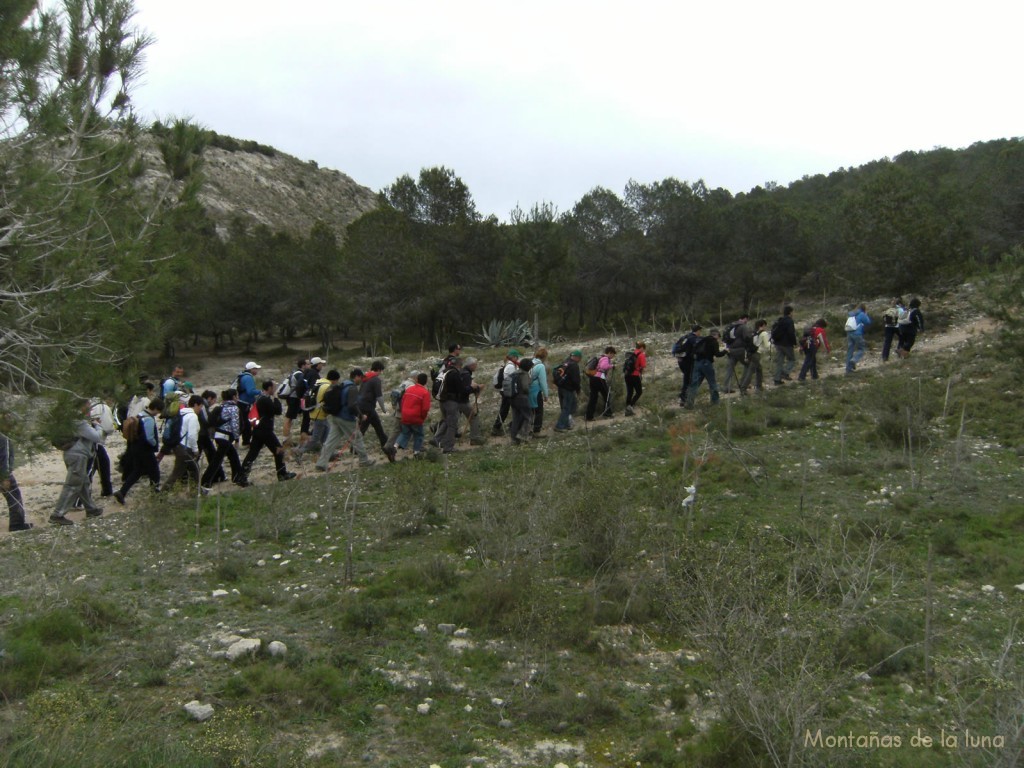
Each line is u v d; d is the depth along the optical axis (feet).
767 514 29.50
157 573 26.43
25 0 21.13
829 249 138.51
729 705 15.46
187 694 17.58
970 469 34.30
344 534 30.76
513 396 46.26
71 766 13.34
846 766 14.49
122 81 24.98
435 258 144.56
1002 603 22.12
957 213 92.99
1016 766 13.53
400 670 19.10
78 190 22.16
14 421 20.21
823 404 49.44
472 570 25.79
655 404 51.83
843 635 18.65
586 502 26.20
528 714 17.24
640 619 22.15
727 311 150.00
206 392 49.80
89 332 21.80
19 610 21.90
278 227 326.24
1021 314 46.21
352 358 133.69
